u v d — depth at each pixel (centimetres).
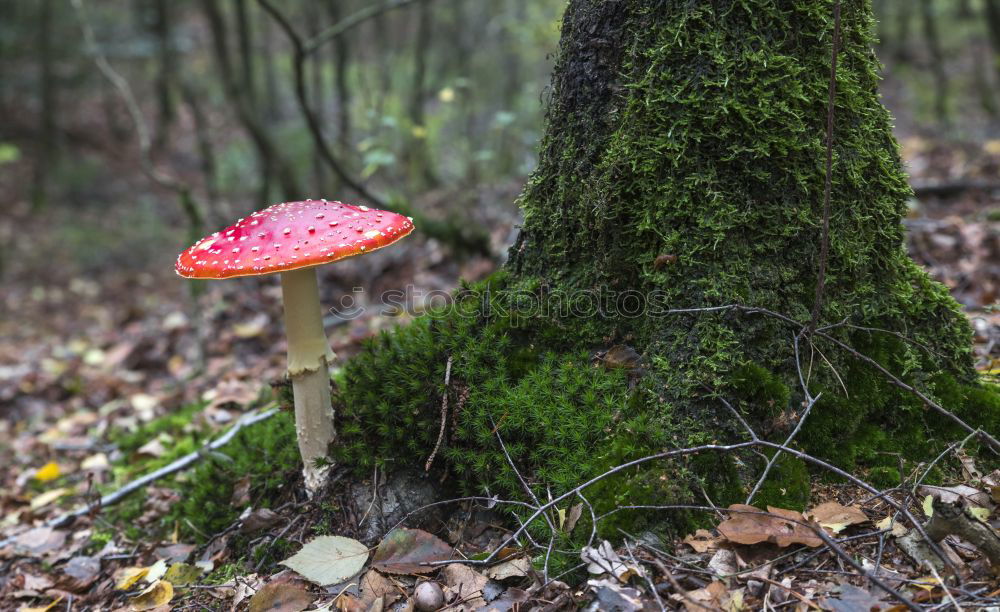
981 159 150
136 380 117
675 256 49
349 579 49
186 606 52
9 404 115
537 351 55
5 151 240
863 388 50
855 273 51
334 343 100
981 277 84
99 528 66
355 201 167
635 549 45
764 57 47
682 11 48
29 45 271
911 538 45
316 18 189
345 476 55
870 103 51
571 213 54
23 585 60
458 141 172
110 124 333
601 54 51
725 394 48
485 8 259
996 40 220
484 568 48
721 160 48
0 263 214
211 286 150
